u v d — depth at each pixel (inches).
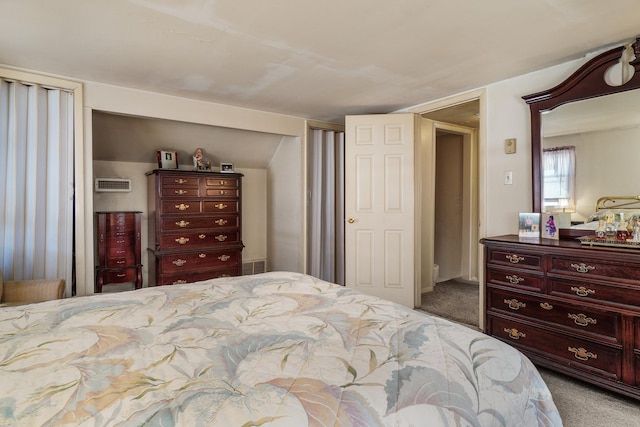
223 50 90.3
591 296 78.0
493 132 116.4
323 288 64.7
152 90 122.7
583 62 95.6
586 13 72.6
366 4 68.6
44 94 106.6
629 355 72.2
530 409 34.5
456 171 202.5
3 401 27.6
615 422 68.5
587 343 78.6
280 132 156.4
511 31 80.3
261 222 192.2
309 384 30.9
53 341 39.1
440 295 166.7
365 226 147.1
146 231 156.6
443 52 91.6
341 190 182.2
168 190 142.6
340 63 98.7
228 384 31.2
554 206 100.1
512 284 93.0
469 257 196.2
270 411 26.9
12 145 101.3
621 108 88.1
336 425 26.1
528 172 107.8
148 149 150.9
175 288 64.8
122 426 25.1
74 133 110.3
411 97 132.2
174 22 76.0
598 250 76.2
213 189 152.8
